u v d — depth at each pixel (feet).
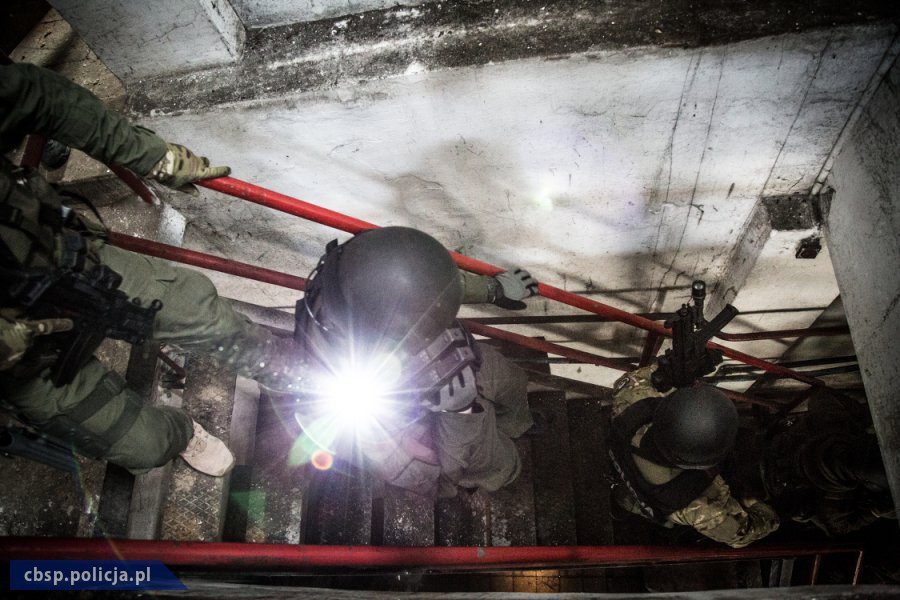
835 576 16.28
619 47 7.90
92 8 8.32
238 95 9.09
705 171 10.14
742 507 11.50
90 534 8.71
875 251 8.95
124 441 6.84
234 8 9.11
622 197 10.93
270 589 7.50
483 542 14.74
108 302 6.06
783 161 9.81
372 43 8.79
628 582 19.17
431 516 13.15
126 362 9.94
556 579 19.38
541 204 11.21
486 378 8.92
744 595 6.49
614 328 16.15
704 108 8.74
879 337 9.04
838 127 9.00
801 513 14.14
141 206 10.79
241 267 9.21
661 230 11.96
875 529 15.44
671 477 11.09
